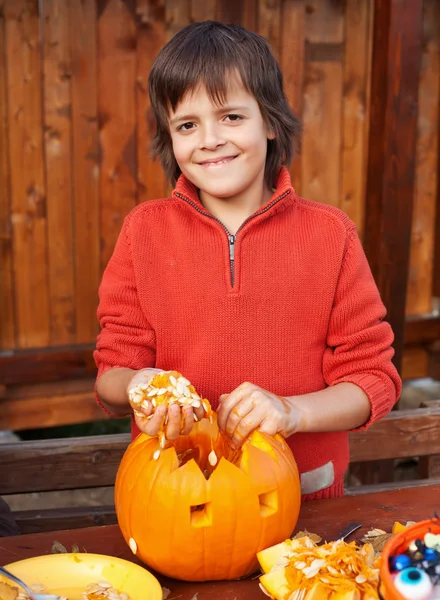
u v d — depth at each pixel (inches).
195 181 62.6
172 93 60.0
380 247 135.4
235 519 48.9
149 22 157.1
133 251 67.0
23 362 159.2
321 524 56.5
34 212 158.7
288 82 166.6
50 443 84.1
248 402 54.0
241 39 61.3
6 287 159.8
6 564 51.4
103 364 66.5
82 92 156.2
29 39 150.9
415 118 132.1
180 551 48.9
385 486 94.9
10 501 147.3
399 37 128.3
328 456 68.2
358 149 175.2
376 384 62.5
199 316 65.2
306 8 164.7
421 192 183.8
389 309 137.2
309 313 65.5
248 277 64.5
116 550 54.0
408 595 36.8
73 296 164.6
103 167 160.9
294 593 44.2
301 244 65.5
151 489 49.6
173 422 48.8
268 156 68.2
